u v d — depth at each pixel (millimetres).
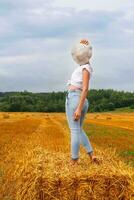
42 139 16469
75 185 5230
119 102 97375
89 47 6090
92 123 37469
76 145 5988
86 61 6109
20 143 14477
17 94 101188
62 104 97688
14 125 28344
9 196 6348
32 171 5422
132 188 5191
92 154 6125
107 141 17375
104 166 5590
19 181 5883
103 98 97875
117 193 5211
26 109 97188
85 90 5988
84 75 6016
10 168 8367
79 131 6098
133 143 17016
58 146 12031
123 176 5223
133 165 9719
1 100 102375
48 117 53500
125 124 36750
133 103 97938
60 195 5230
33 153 6566
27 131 21844
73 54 6133
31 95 101438
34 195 5277
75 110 6070
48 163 5801
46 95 101188
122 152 13133
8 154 10906
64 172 5297
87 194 5211
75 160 5953
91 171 5293
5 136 17969
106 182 5223
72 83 6109
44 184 5250
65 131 23047
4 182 7254
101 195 5211
